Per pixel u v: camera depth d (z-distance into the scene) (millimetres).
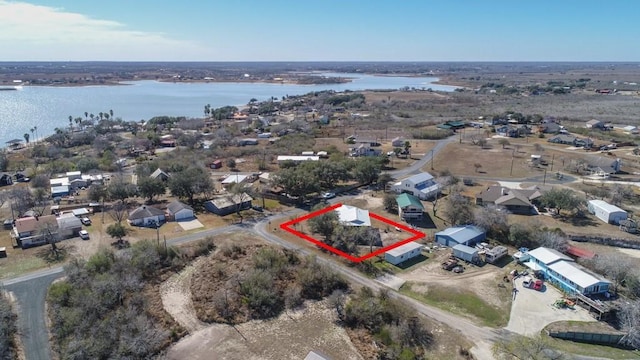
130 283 52969
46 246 66500
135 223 75625
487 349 45156
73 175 102875
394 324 48906
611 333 47188
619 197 84625
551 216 79938
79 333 44094
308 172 94375
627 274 56000
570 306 52219
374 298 52750
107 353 42188
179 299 53438
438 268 61562
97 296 49344
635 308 49094
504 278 58094
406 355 43625
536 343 44500
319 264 60000
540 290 55938
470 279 58188
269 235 71812
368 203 87250
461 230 70000
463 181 100500
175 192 86188
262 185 98312
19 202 81438
